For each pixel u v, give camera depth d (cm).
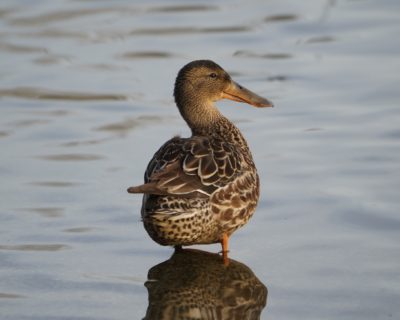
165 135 1908
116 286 1310
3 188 1661
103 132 1939
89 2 2819
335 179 1653
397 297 1240
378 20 2531
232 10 2716
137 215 1552
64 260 1389
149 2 2816
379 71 2186
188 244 1392
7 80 2238
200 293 1299
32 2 2806
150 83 2211
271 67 2266
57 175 1717
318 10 2664
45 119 2016
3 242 1446
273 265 1363
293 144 1823
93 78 2250
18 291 1286
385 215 1502
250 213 1441
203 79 1584
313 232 1462
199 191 1343
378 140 1817
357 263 1349
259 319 1202
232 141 1559
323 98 2061
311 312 1210
